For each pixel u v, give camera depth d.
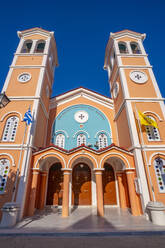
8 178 9.49
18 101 12.56
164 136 11.34
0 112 11.95
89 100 18.05
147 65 15.23
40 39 17.56
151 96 13.29
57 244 5.21
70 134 15.52
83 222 7.82
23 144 10.52
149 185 9.57
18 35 17.53
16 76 14.20
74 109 17.27
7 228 6.85
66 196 9.68
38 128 12.55
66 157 10.62
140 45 17.20
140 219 8.39
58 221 8.06
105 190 13.40
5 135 11.18
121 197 12.17
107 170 14.18
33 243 5.30
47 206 12.45
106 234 6.11
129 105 12.58
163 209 7.74
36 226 7.14
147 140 11.12
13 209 7.62
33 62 15.44
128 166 10.58
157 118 12.09
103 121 16.59
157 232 6.25
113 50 18.44
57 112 16.86
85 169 14.13
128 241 5.47
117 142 15.12
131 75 14.41
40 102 13.22
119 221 7.98
